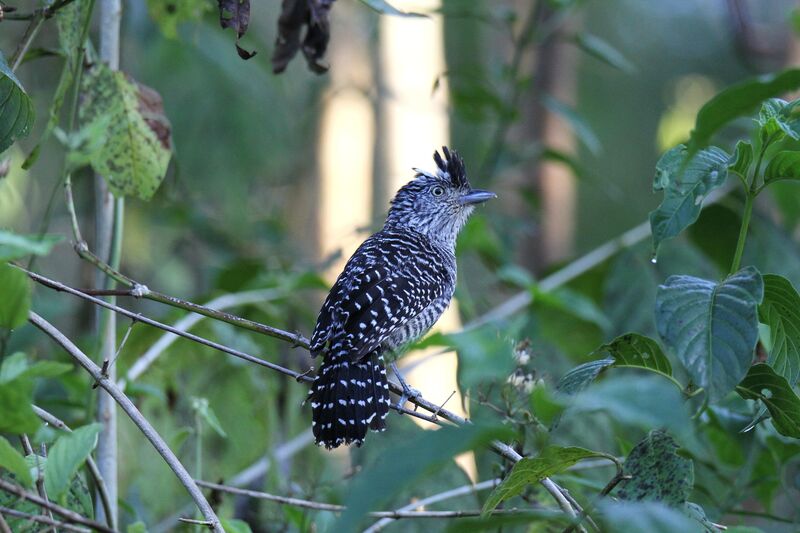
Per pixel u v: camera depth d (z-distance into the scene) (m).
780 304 6.44
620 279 11.98
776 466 8.60
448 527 4.69
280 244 14.80
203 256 15.84
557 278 12.23
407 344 9.28
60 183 7.07
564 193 16.05
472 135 18.31
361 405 8.21
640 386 4.36
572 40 12.39
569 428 9.68
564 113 12.34
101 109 8.01
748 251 11.36
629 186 24.05
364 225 12.68
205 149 14.41
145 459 9.83
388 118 14.89
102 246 8.39
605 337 11.52
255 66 14.80
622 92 25.09
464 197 11.52
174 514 10.02
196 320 9.87
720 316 5.58
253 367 10.39
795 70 5.23
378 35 14.91
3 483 5.34
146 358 9.42
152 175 8.12
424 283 9.30
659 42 26.17
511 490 6.12
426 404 7.44
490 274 13.78
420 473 4.10
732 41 15.43
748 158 6.34
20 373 5.43
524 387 7.37
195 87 14.16
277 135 14.96
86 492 6.60
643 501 5.88
